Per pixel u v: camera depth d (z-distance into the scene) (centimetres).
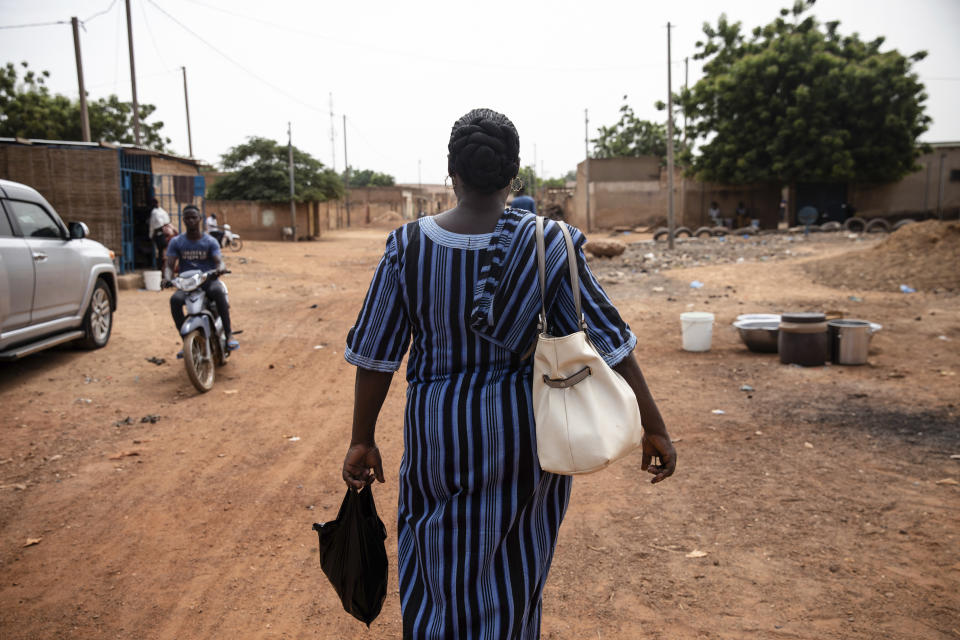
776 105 3088
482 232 173
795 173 3080
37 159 1395
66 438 527
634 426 164
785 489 410
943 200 3394
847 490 405
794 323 712
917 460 447
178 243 678
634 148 5428
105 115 3475
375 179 9606
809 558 329
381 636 282
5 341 621
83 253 764
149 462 481
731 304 1112
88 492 430
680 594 304
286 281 1567
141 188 1669
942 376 651
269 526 384
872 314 988
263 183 3578
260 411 604
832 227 2683
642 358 779
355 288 1465
